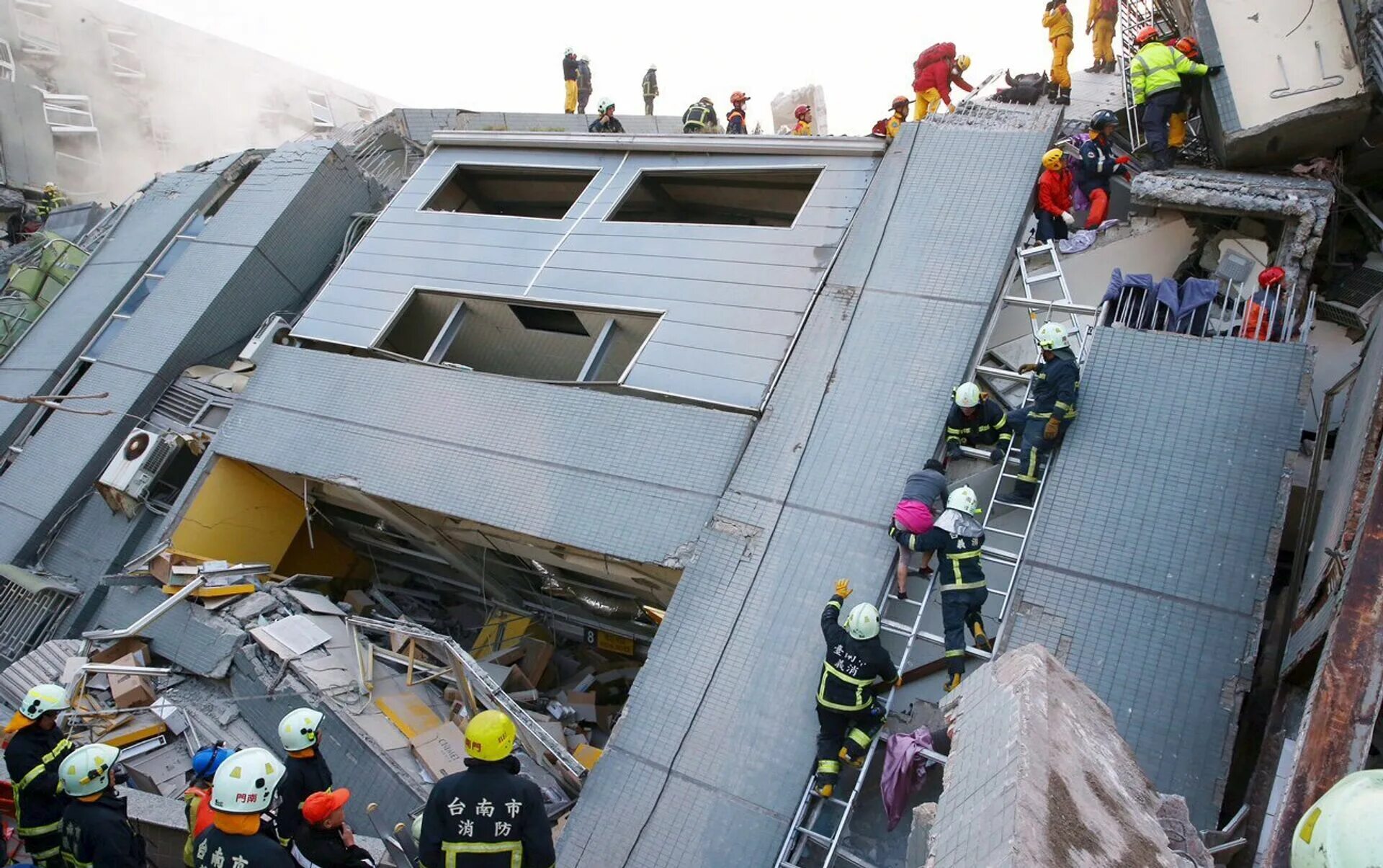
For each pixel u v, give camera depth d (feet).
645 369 31.89
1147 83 32.99
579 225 37.73
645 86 63.16
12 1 90.07
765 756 22.95
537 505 30.17
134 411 41.96
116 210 58.13
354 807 26.89
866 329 29.50
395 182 55.83
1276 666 21.66
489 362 40.63
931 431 26.63
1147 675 21.24
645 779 23.43
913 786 20.24
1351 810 7.55
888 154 33.24
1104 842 9.48
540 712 32.94
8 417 45.01
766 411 29.14
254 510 38.52
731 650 24.82
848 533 25.68
